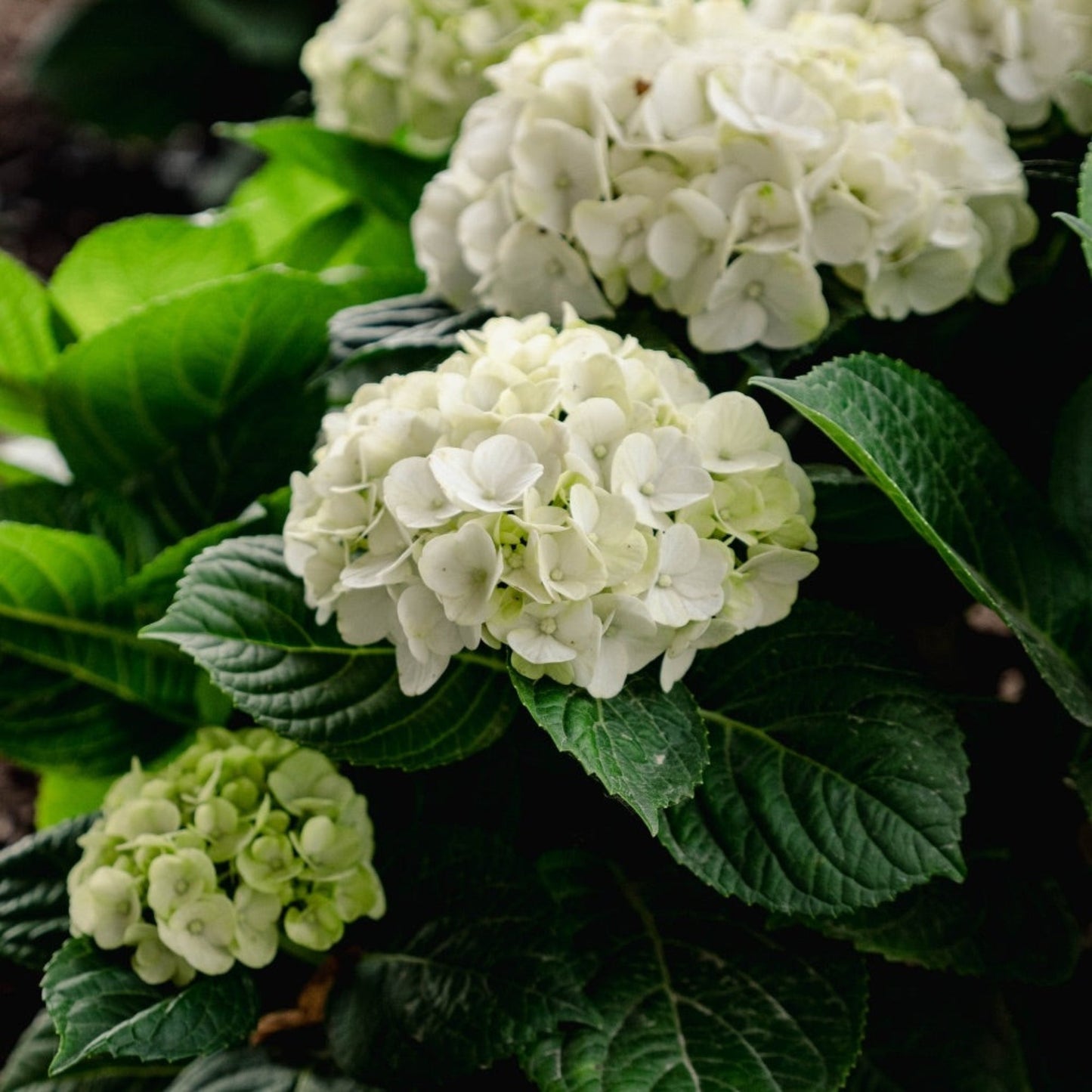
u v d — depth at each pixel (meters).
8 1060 1.04
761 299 0.92
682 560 0.84
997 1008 0.95
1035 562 0.92
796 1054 0.88
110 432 1.08
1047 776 0.95
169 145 2.29
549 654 0.82
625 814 0.94
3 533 0.95
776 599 0.86
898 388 0.90
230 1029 0.89
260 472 1.05
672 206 0.92
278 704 0.88
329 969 0.92
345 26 1.10
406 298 1.04
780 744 0.88
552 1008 0.88
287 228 1.24
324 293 1.02
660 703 0.85
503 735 0.94
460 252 0.99
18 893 0.96
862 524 0.96
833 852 0.85
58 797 1.10
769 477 0.86
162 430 1.08
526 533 0.82
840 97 0.92
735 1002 0.89
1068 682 0.89
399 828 0.94
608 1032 0.88
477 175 0.96
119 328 1.02
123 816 0.91
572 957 0.89
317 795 0.92
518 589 0.82
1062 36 0.97
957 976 0.96
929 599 1.03
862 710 0.88
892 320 0.98
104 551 0.98
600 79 0.92
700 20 0.96
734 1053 0.88
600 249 0.92
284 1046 0.92
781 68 0.91
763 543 0.86
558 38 0.97
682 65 0.91
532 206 0.93
